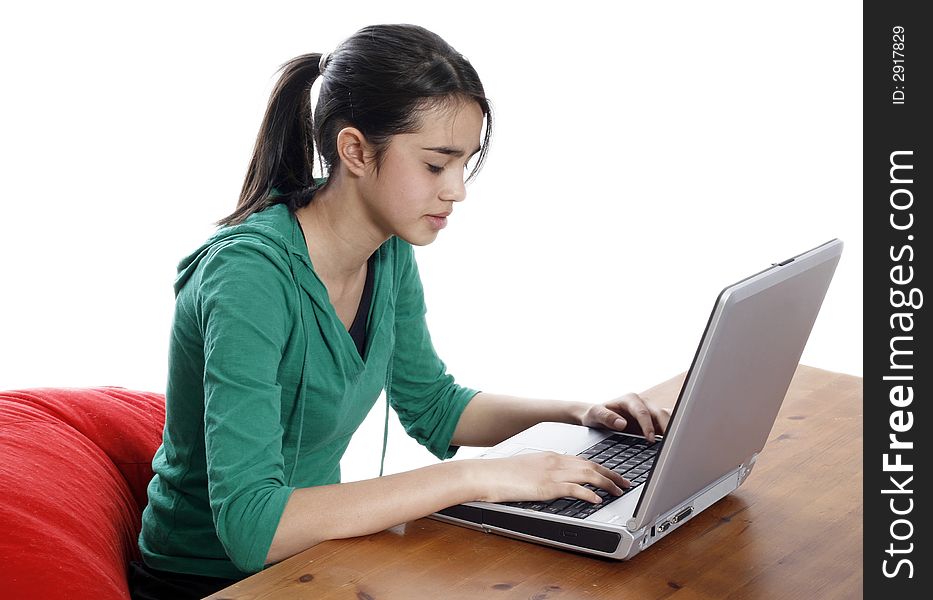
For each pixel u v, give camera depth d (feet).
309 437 5.08
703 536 4.29
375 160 4.57
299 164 5.08
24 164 14.14
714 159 13.48
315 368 4.86
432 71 4.43
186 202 13.87
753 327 3.92
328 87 4.68
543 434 5.18
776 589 3.91
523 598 3.81
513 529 4.23
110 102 14.19
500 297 13.14
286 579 3.92
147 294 12.92
